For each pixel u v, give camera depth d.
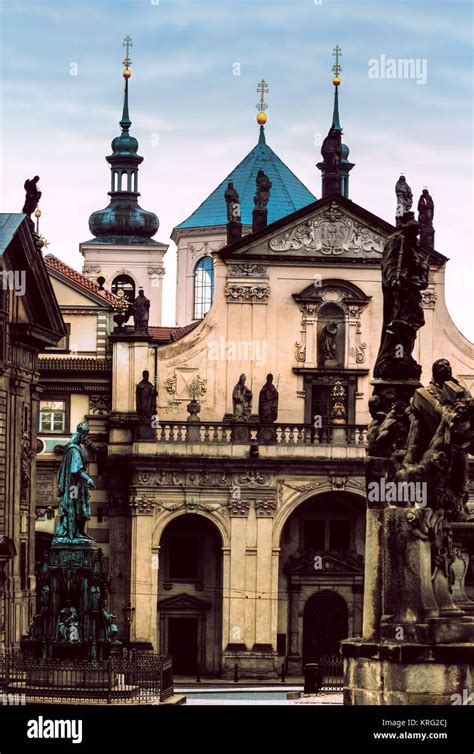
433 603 39.16
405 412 41.06
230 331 118.12
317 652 116.81
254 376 118.12
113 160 156.25
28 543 98.38
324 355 118.38
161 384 117.50
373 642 39.78
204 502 114.50
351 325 118.62
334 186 119.19
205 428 114.69
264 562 114.31
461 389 39.97
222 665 113.50
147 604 113.56
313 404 118.31
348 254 118.62
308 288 118.38
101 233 155.62
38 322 97.69
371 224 118.88
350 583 117.00
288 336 118.38
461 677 38.62
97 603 73.81
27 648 74.00
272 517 114.62
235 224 120.00
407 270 41.75
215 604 116.44
